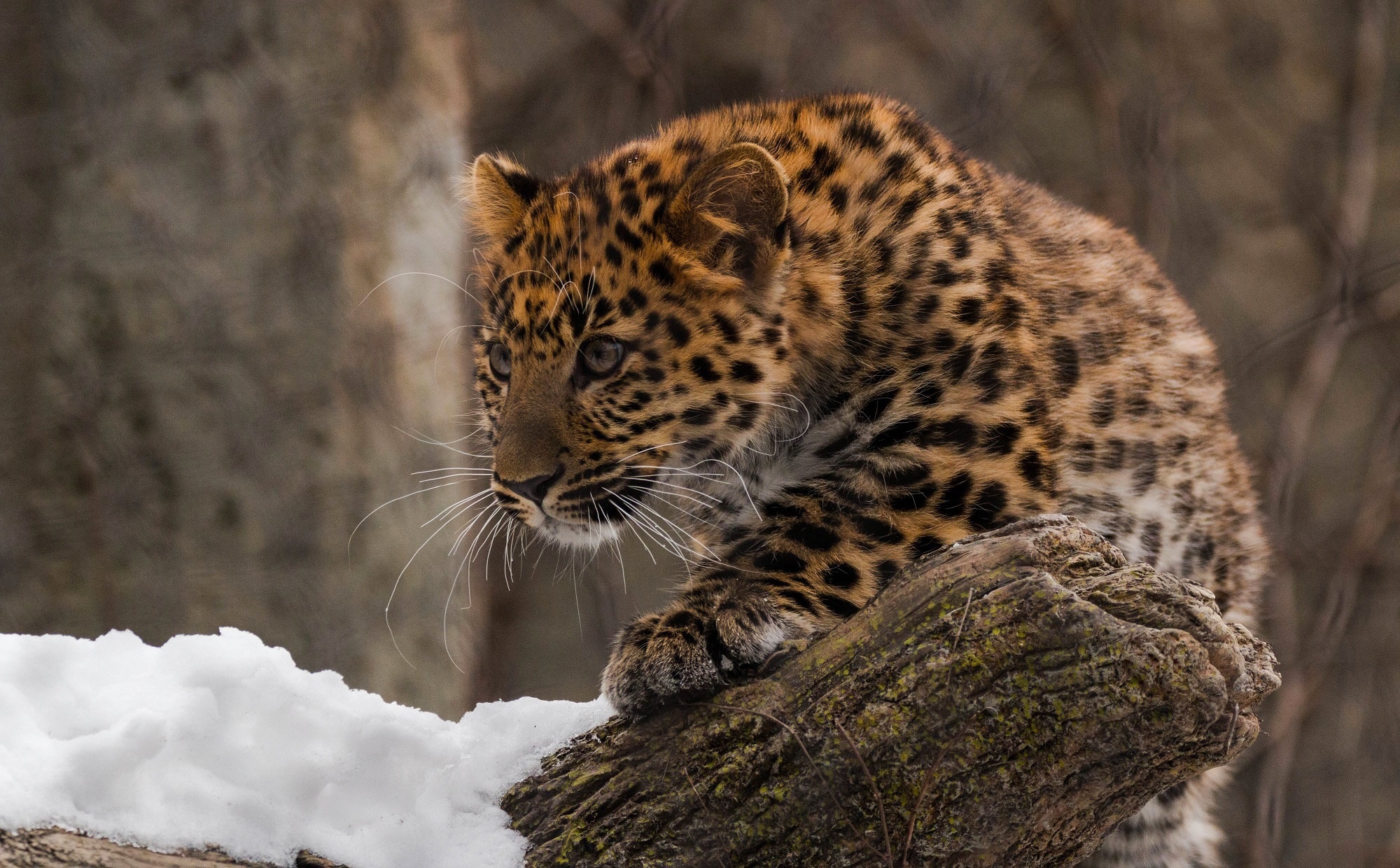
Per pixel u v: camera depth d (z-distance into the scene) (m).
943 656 4.83
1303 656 19.09
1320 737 19.20
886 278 7.21
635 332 7.05
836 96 8.26
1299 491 19.56
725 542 7.43
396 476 11.57
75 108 10.76
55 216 10.80
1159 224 18.88
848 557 6.55
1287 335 19.03
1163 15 19.03
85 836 4.72
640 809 5.18
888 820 4.88
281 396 11.08
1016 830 4.82
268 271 10.98
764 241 7.09
